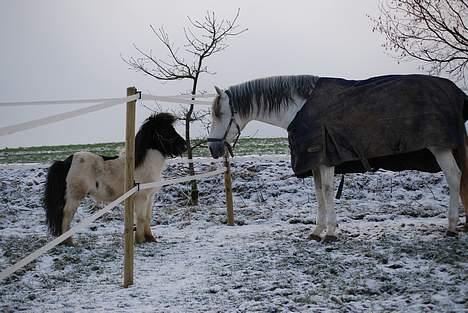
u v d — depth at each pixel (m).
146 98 6.62
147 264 7.65
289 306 5.43
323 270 6.58
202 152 18.86
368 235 8.40
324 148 7.56
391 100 7.54
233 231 9.98
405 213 11.16
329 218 7.99
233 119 8.18
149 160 9.02
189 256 7.99
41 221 12.04
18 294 6.38
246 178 14.60
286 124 8.09
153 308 5.58
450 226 7.84
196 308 5.54
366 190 13.51
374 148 7.51
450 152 7.66
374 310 5.24
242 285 6.23
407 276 6.20
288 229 9.54
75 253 8.45
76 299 6.07
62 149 24.11
